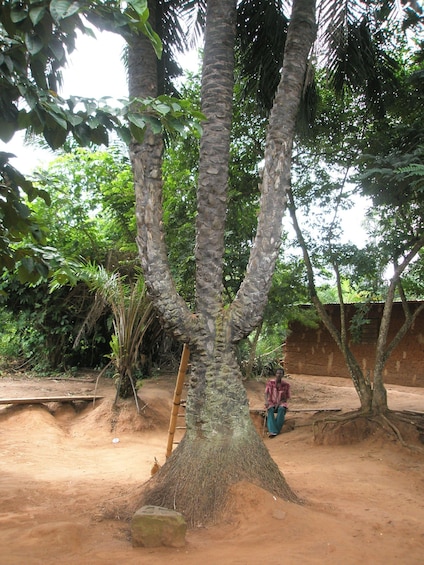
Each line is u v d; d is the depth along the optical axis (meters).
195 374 5.43
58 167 14.26
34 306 14.26
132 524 4.08
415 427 8.98
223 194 5.80
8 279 13.38
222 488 4.88
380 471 7.09
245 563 3.64
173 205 11.02
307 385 15.12
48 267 4.33
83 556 3.78
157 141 5.77
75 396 10.91
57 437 9.18
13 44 3.19
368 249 9.41
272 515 4.52
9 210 4.02
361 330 10.09
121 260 13.88
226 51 6.02
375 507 5.28
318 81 10.02
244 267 10.52
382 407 9.31
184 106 3.44
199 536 4.37
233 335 5.52
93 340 14.91
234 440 5.19
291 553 3.84
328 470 7.08
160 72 8.17
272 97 9.15
